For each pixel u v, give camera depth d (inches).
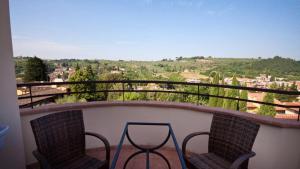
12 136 70.7
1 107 67.2
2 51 65.9
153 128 103.5
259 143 79.5
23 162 75.0
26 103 89.4
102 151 101.3
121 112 102.3
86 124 97.0
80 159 66.5
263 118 78.2
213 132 72.5
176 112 99.2
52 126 61.7
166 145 103.2
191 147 98.7
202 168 61.6
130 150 102.1
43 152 56.7
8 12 66.1
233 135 66.2
